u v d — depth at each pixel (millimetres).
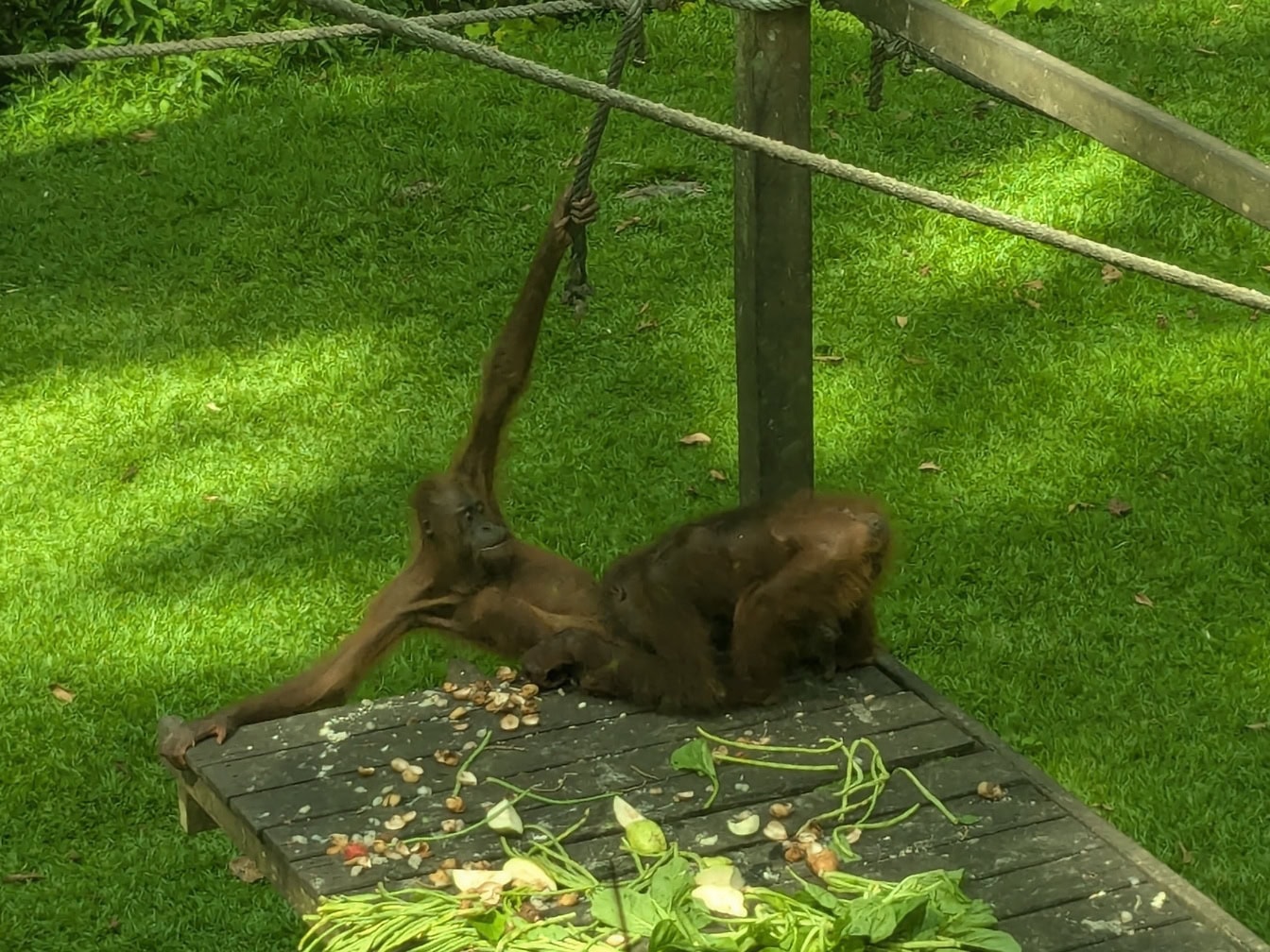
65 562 7914
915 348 9016
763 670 4832
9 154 11305
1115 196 10023
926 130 10844
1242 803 6195
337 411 8922
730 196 10422
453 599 5336
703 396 8828
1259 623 7062
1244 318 9000
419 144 11102
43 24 12289
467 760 4613
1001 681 6855
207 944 5930
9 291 10023
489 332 9438
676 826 4316
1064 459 8148
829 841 4246
